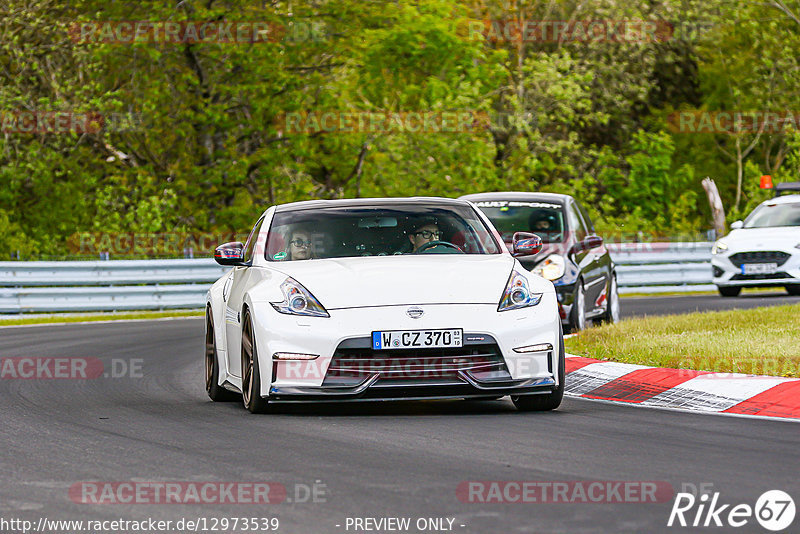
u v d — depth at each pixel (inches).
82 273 3191.4
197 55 4291.3
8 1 4192.9
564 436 1047.0
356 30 4306.1
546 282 1253.7
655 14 5728.3
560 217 2135.8
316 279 1219.9
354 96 4552.2
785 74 5900.6
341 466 903.1
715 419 1157.7
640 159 5388.8
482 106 4434.1
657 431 1077.1
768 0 6013.8
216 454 968.3
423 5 4488.2
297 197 4446.4
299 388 1168.2
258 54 4165.8
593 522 714.2
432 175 4340.6
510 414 1204.5
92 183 4323.3
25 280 3120.1
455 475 861.2
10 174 4160.9
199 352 2031.3
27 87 4239.7
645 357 1513.3
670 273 3681.1
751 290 3607.3
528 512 741.3
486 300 1192.8
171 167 4446.4
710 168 6387.8
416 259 1274.6
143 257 3651.6
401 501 775.7
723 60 6107.3
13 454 989.2
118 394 1445.6
